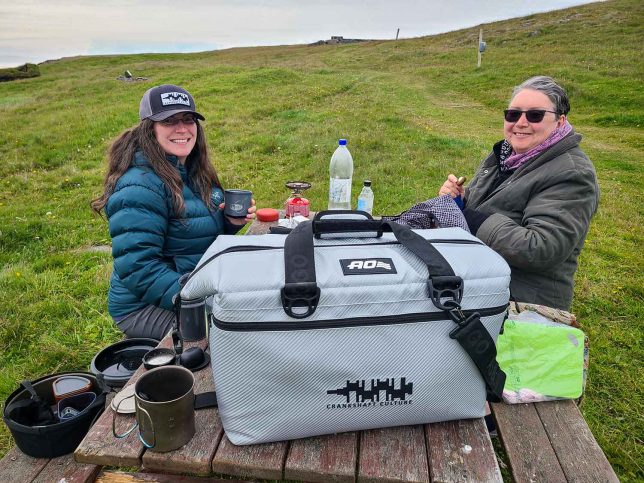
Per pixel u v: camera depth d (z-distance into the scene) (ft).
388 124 35.47
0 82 98.94
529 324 5.84
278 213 10.13
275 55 133.59
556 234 7.19
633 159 29.09
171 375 4.57
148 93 8.07
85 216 19.94
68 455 5.39
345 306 3.91
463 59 80.94
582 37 85.71
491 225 7.64
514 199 8.02
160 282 7.32
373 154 27.14
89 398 5.91
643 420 9.03
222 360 3.98
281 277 3.91
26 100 60.75
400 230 4.47
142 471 5.30
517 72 61.26
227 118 38.40
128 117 39.83
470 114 44.16
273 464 4.13
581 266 15.17
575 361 5.63
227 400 4.14
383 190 21.50
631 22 90.79
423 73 71.31
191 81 60.44
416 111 44.68
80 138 34.35
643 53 64.54
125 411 4.78
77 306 12.69
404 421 4.41
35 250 16.61
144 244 7.35
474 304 4.18
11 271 14.48
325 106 44.47
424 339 4.10
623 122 39.58
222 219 9.17
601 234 17.76
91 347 11.03
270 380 4.00
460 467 4.16
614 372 10.27
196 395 4.85
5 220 19.10
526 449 4.82
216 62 110.32
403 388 4.17
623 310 12.67
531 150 8.12
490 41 98.94
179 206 7.85
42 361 10.38
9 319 11.76
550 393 5.46
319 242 4.55
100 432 4.56
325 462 4.15
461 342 4.10
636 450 8.41
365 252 4.31
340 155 10.02
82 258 15.81
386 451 4.29
